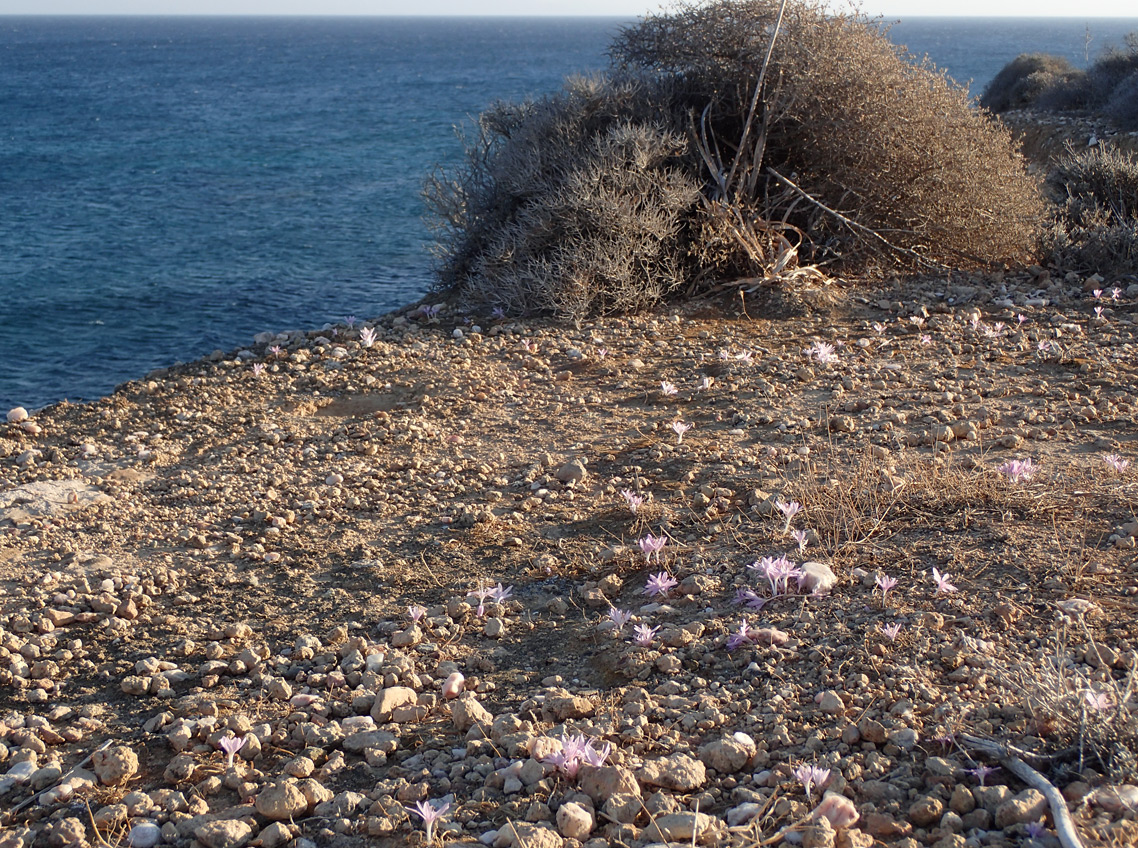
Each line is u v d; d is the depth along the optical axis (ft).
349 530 16.87
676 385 24.00
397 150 134.62
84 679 12.55
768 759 9.46
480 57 518.78
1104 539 13.00
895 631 11.01
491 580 14.56
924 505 14.74
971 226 33.63
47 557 16.37
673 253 33.24
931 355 24.75
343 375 26.84
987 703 9.71
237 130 166.81
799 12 35.29
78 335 50.29
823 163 34.86
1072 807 7.98
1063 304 29.35
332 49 636.07
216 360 30.37
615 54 40.16
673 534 15.38
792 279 31.45
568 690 11.37
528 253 33.50
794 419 20.21
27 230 80.23
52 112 206.18
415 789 9.39
